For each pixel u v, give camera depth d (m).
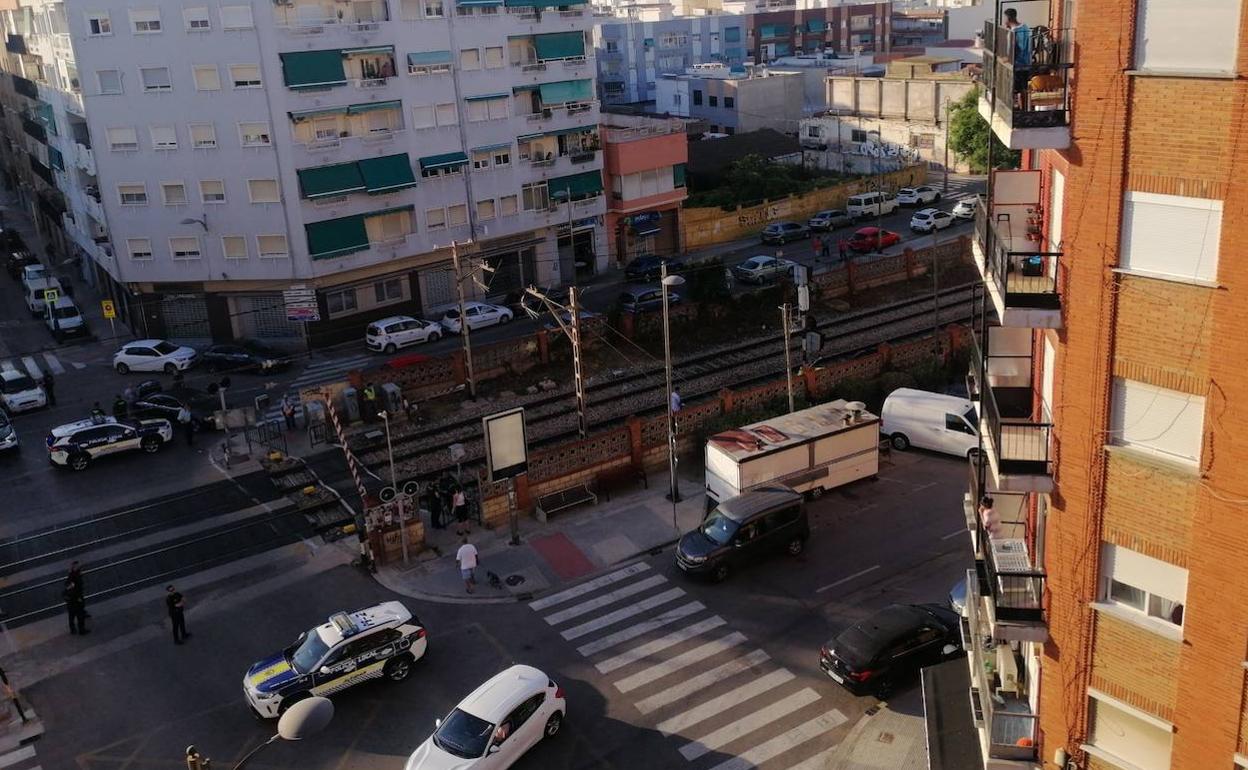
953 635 26.20
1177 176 13.99
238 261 56.31
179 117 54.34
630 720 25.08
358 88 56.28
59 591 32.59
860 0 157.50
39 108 70.38
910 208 79.69
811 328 45.53
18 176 96.31
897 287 62.62
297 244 55.72
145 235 56.56
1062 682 16.89
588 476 37.31
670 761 23.61
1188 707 15.05
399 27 57.28
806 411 37.44
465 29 59.72
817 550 32.72
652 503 36.72
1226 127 13.38
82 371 54.28
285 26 53.34
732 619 29.16
